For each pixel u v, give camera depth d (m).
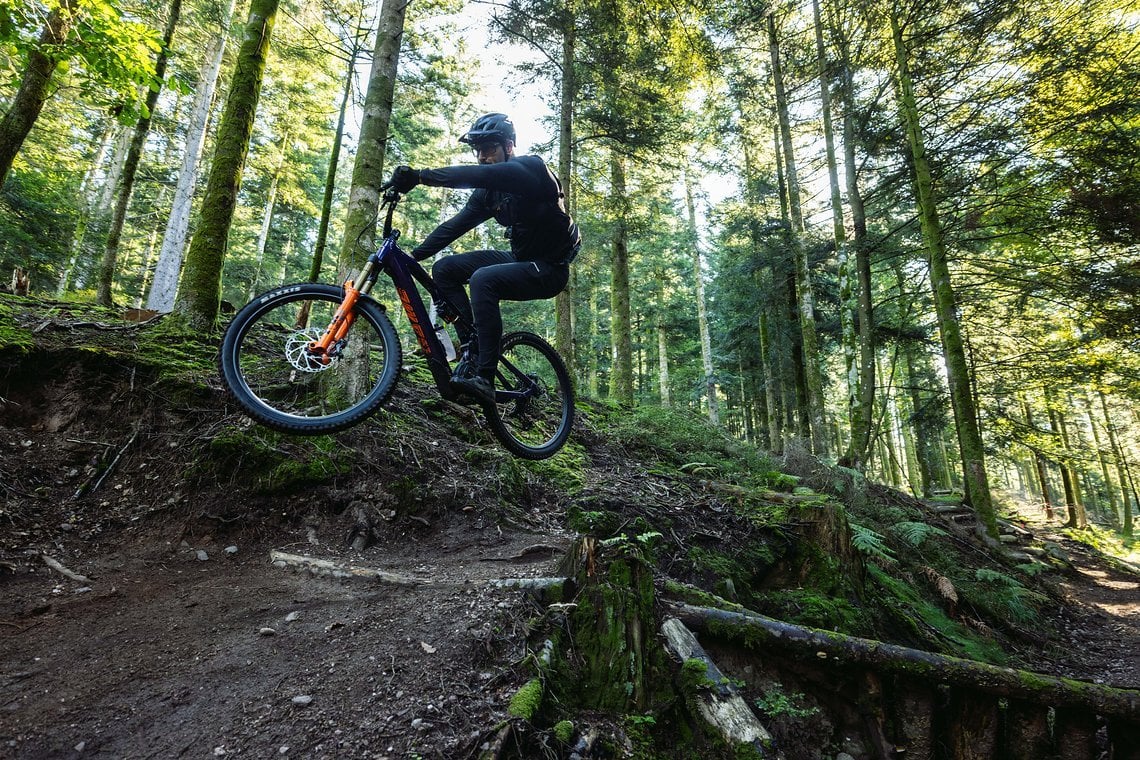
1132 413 21.75
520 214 2.96
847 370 12.05
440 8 10.56
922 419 14.95
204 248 6.42
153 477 4.41
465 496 5.11
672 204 24.31
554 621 3.30
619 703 3.07
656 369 33.50
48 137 15.07
